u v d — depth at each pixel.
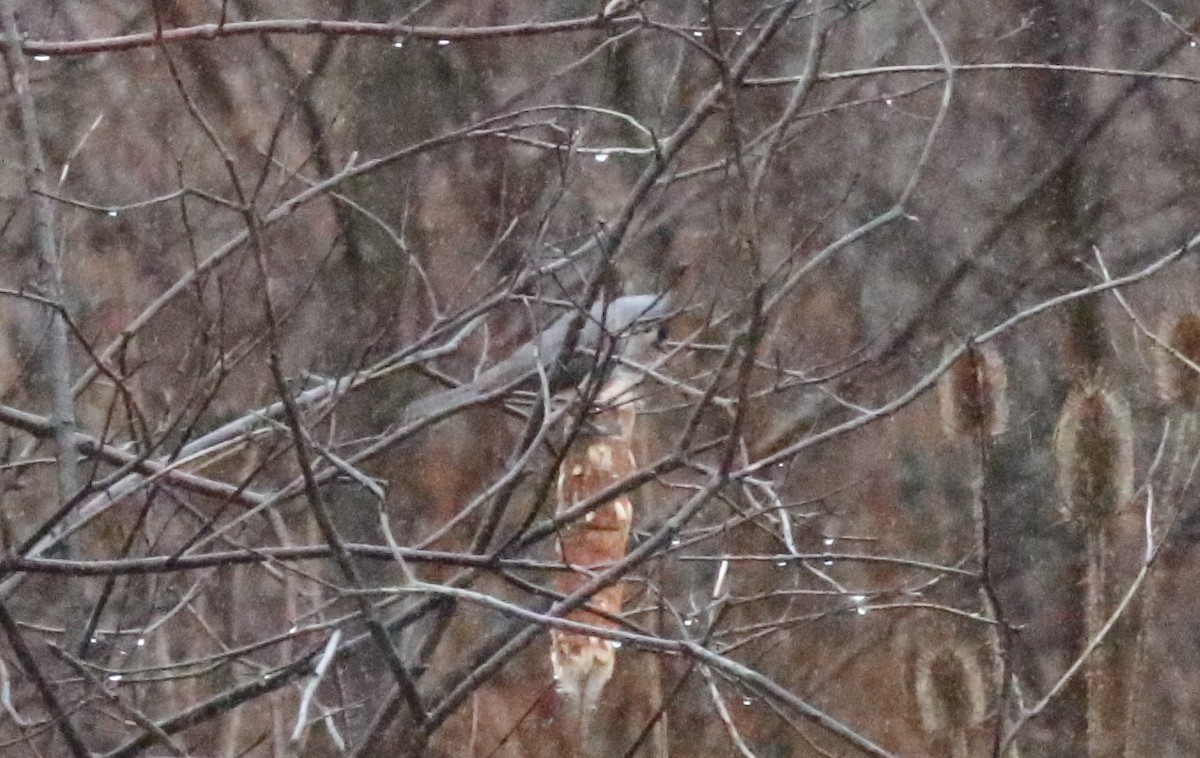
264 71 15.13
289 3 15.72
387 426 11.95
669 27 8.94
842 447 14.93
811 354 13.89
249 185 14.25
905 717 14.51
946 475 14.95
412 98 15.09
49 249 8.66
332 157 13.07
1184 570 15.39
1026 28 13.85
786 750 14.06
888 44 13.59
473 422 14.31
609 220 11.20
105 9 15.27
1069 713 15.15
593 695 8.11
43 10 14.77
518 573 10.28
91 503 9.60
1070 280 15.88
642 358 9.08
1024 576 15.41
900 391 14.92
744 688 8.27
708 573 12.93
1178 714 15.26
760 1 12.84
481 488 14.10
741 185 7.33
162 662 11.03
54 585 10.80
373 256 13.30
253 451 11.29
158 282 13.25
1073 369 15.66
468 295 12.15
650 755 13.79
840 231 14.88
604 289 8.60
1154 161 16.66
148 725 7.06
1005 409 14.81
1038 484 15.49
